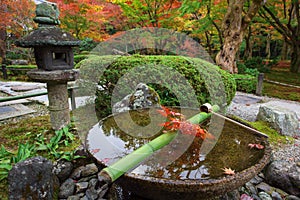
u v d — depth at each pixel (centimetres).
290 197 146
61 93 207
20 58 869
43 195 120
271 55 1470
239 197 143
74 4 631
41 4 175
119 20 705
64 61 189
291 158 188
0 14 588
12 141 207
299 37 793
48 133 212
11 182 113
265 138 146
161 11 620
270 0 674
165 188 90
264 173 169
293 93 506
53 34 170
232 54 585
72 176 152
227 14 579
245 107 376
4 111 305
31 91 466
